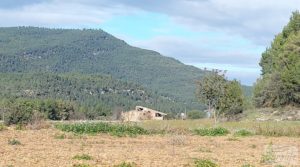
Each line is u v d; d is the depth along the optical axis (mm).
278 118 71000
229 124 51969
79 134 39625
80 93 184125
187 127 45438
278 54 87188
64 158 21906
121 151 26531
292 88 77250
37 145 29234
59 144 30281
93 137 37156
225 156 25125
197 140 36344
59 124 45438
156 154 25141
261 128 43312
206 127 45188
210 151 28062
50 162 20297
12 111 51875
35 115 52688
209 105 66000
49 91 174750
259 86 82625
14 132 39781
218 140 36719
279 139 38094
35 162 20250
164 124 46250
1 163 19625
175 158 23156
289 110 75312
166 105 188500
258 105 81562
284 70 80438
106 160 21547
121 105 178875
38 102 105125
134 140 35188
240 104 72812
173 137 36094
